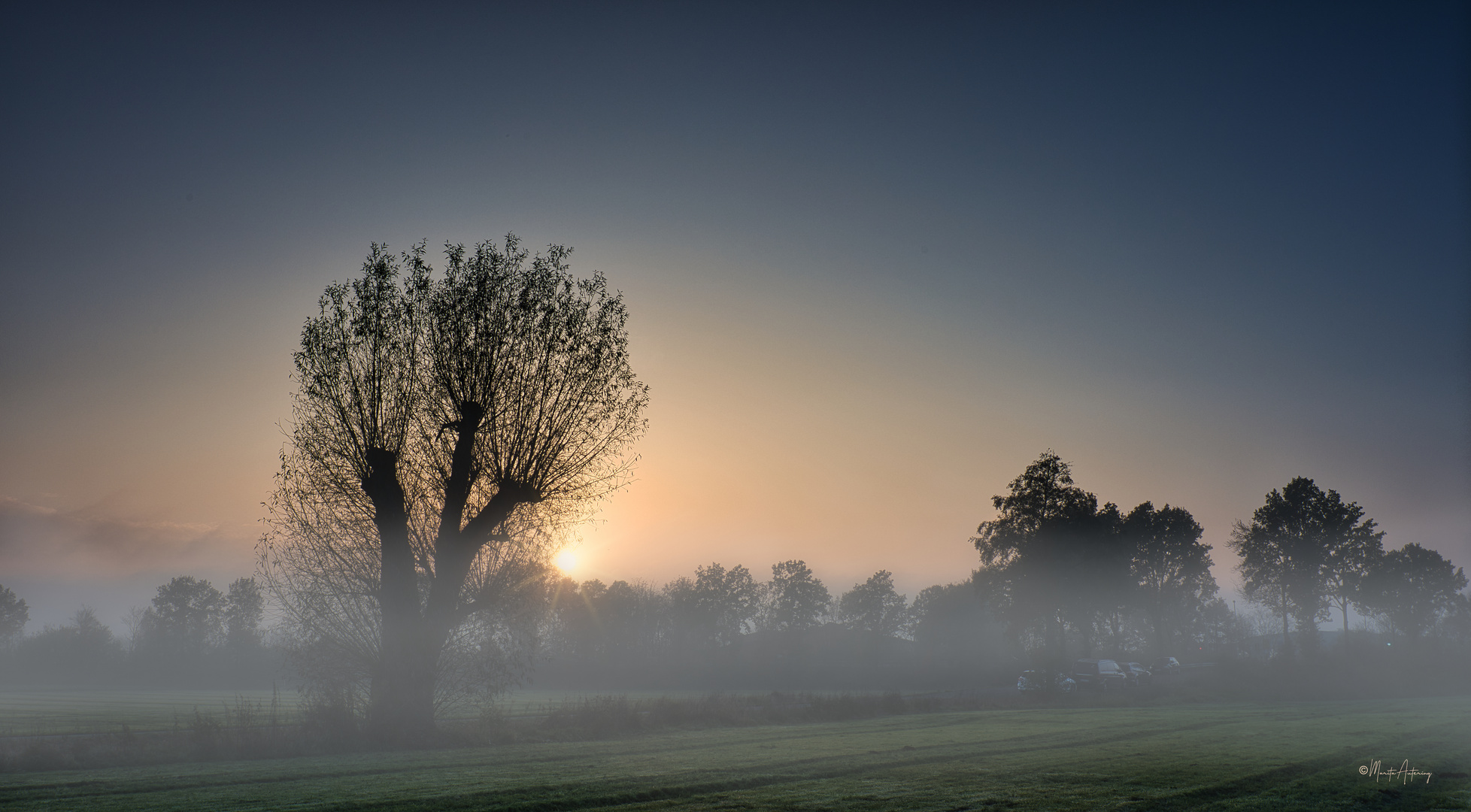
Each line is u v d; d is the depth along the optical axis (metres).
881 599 139.25
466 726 27.88
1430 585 109.88
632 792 14.61
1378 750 22.28
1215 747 23.19
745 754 21.94
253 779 16.69
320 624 27.05
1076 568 82.44
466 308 29.83
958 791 14.79
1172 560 113.25
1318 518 103.25
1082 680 66.56
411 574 27.62
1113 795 14.24
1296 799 13.84
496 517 28.55
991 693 70.56
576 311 30.72
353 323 29.28
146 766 19.55
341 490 28.06
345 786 15.62
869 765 19.02
